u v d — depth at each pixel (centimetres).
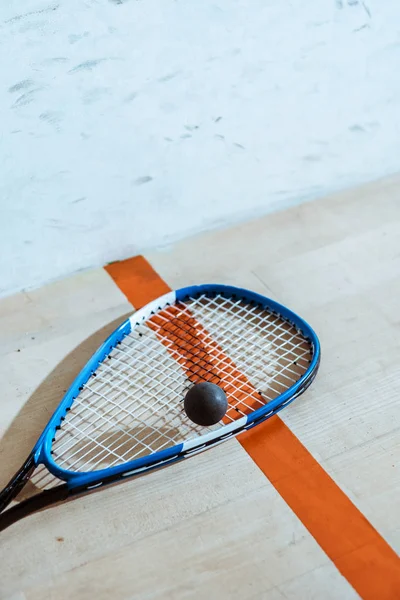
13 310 141
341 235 151
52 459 116
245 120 146
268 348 133
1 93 129
